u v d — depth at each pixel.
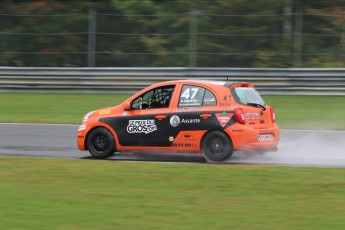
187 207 12.59
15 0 49.22
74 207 12.55
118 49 42.84
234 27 42.97
